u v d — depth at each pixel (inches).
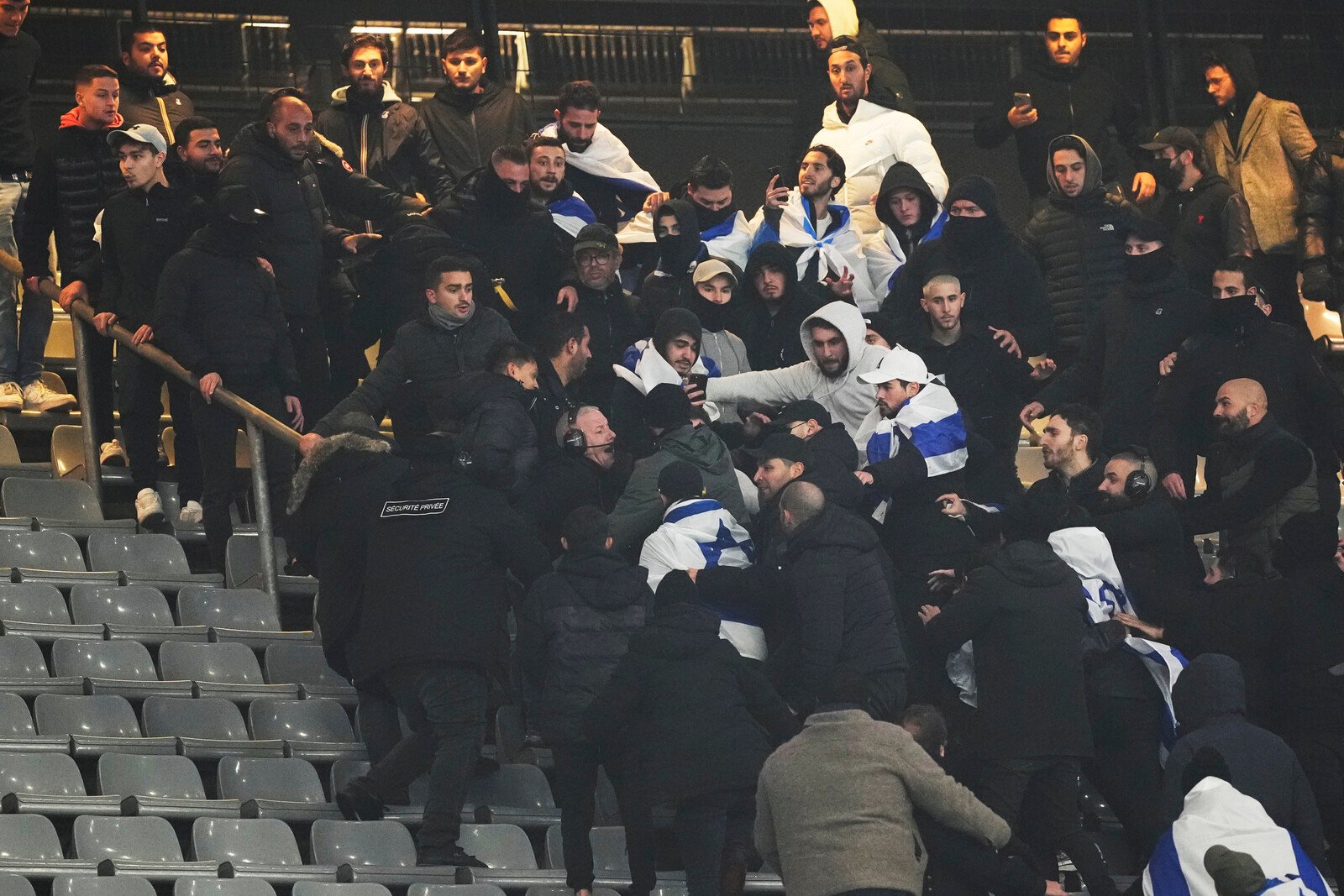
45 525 1167.0
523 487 1043.9
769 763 839.7
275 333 1168.2
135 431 1245.1
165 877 870.4
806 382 1183.6
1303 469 1111.0
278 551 1198.9
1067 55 1562.5
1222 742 921.5
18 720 956.6
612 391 1186.6
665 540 1028.5
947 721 1027.9
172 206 1222.3
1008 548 982.4
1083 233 1343.5
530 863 960.3
